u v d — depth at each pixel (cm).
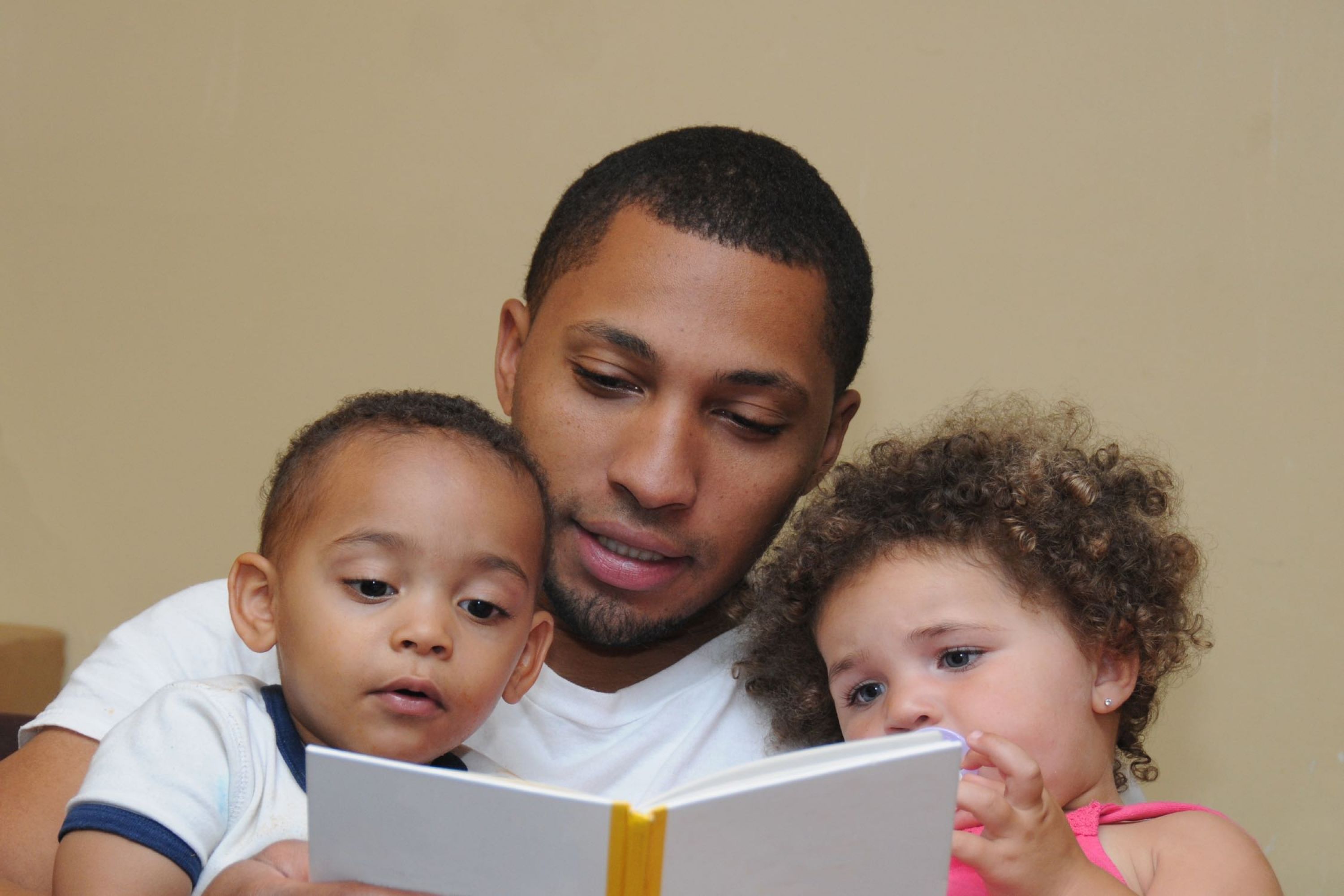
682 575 144
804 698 155
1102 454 170
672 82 231
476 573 123
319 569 122
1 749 180
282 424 236
